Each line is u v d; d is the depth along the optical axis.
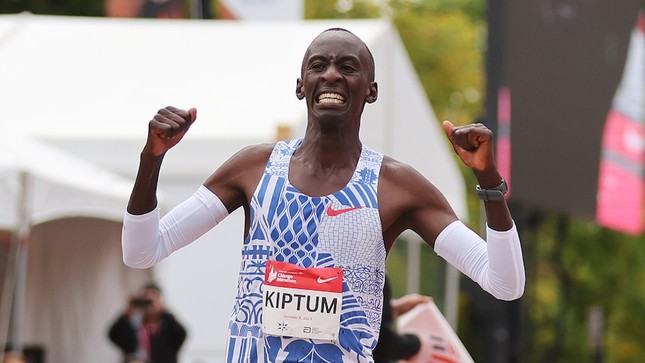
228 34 31.14
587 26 26.50
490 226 8.38
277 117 27.11
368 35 28.08
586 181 27.19
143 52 30.77
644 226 56.69
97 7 52.19
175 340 24.84
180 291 26.78
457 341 14.41
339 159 8.60
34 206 21.59
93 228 28.22
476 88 58.84
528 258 36.66
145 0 35.62
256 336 8.44
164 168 26.25
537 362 56.59
